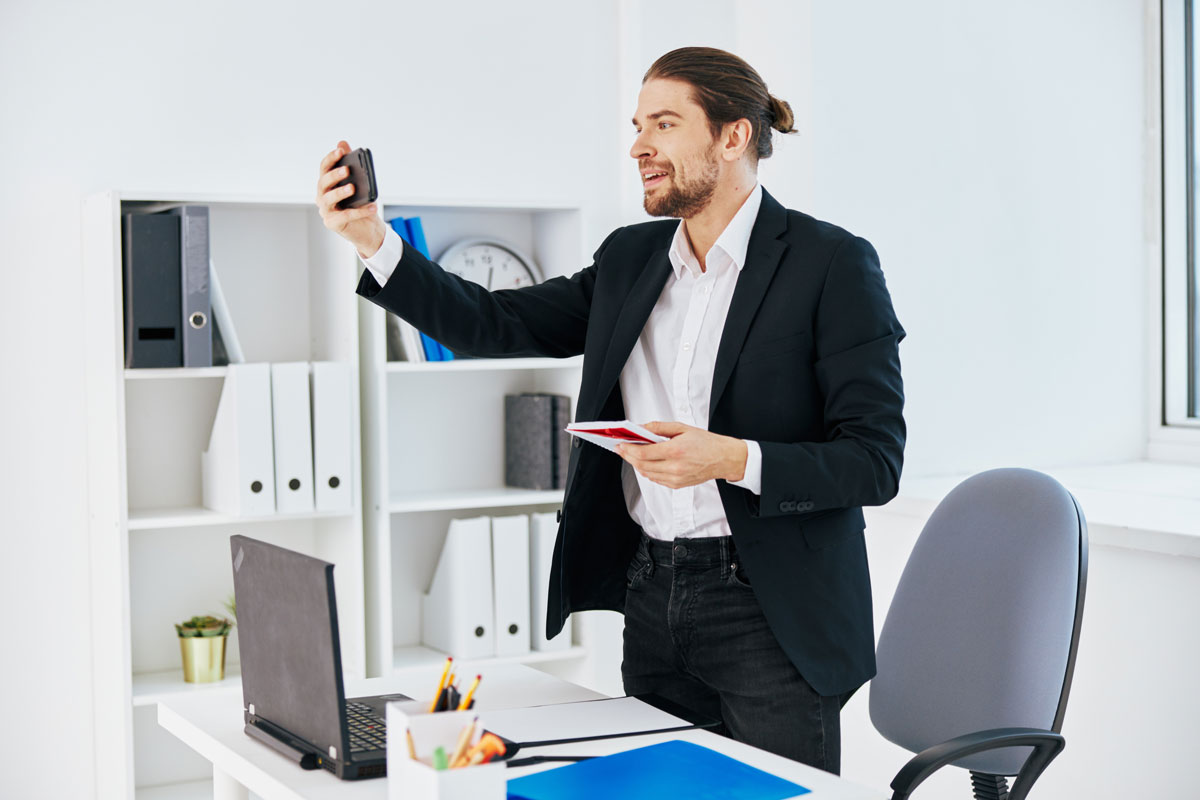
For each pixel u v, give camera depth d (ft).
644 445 4.94
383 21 10.44
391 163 10.53
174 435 9.87
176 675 9.64
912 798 10.01
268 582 4.84
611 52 11.46
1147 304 12.07
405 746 3.83
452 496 10.32
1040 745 5.59
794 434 5.50
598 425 4.78
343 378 9.37
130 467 9.71
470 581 10.05
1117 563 8.51
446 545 10.29
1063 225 11.77
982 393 11.34
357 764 4.44
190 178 9.78
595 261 6.40
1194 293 11.74
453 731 3.90
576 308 6.45
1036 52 11.58
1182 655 8.09
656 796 4.18
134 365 8.68
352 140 10.36
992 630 6.06
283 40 10.07
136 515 9.22
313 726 4.60
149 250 8.70
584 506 5.85
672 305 5.89
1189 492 9.87
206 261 8.86
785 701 5.45
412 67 10.58
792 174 10.70
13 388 9.29
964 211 11.25
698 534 5.59
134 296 8.66
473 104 10.85
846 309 5.38
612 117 11.52
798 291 5.45
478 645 10.09
